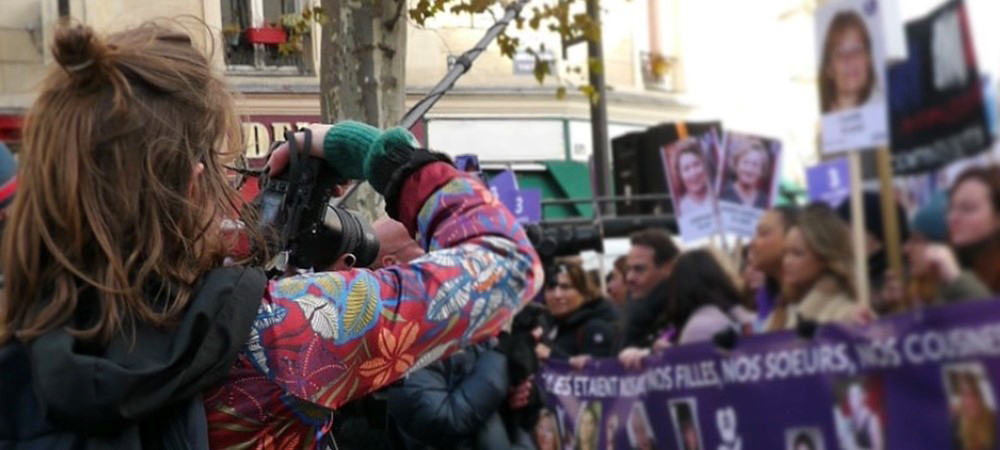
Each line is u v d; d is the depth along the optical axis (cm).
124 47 129
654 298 357
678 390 348
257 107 1015
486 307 130
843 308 280
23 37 997
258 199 150
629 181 368
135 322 124
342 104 537
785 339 302
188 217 128
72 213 123
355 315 129
